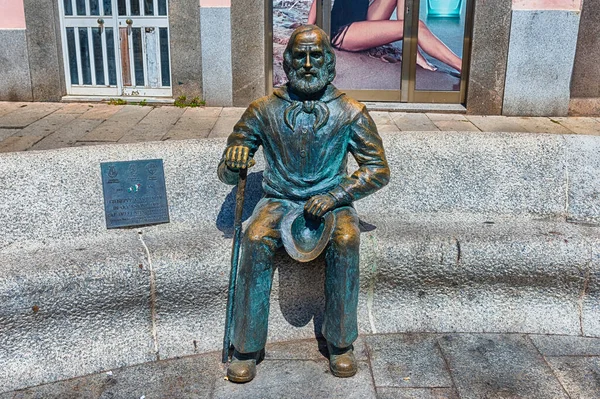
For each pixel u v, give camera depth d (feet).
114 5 27.14
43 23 26.73
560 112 26.43
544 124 25.18
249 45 26.23
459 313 10.62
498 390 9.09
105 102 27.58
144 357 9.78
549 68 25.86
